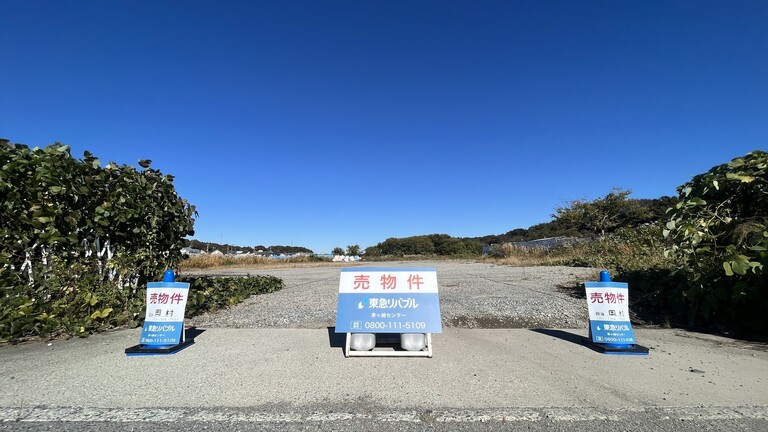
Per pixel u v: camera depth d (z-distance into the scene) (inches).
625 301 201.0
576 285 431.8
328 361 180.2
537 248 1107.3
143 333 194.2
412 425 120.6
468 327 245.8
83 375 161.6
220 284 374.0
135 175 283.1
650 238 539.8
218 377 159.9
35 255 234.4
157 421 123.1
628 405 133.1
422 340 193.2
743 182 243.1
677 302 269.6
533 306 307.0
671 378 157.8
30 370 167.2
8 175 220.8
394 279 200.7
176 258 320.8
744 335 224.4
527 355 187.9
